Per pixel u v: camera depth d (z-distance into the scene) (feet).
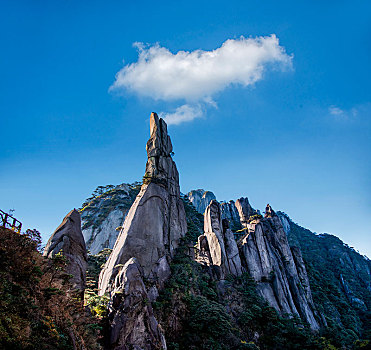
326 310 283.18
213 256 212.64
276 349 170.09
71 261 80.43
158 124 209.87
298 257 299.38
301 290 255.29
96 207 359.46
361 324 302.66
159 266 141.49
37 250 65.10
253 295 198.18
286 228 539.70
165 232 164.04
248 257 236.63
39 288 57.88
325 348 181.88
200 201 633.61
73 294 70.23
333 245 500.33
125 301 95.45
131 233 142.31
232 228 370.32
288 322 190.90
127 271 103.96
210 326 132.26
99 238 310.24
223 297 184.65
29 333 45.44
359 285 395.34
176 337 124.16
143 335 93.50
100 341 86.48
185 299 141.38
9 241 56.70
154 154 192.54
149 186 169.68
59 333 52.42
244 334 169.17
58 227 87.61
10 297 47.24
